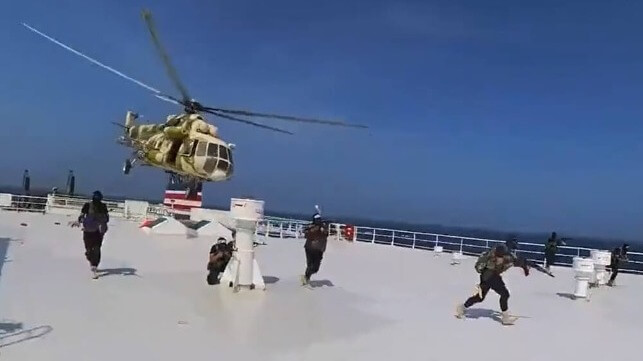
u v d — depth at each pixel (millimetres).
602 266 18172
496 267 10359
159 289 11469
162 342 7570
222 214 27750
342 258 21312
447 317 10688
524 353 8305
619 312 12828
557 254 23703
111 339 7527
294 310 10336
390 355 7680
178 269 14562
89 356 6707
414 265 20281
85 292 10625
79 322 8336
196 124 25484
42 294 10164
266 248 23109
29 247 17109
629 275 22297
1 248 16484
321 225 13258
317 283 14055
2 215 32156
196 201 29328
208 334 8164
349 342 8266
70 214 35312
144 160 28578
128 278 12578
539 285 17109
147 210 34594
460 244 26438
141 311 9375
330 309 10680
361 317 10148
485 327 9992
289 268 16812
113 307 9516
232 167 25734
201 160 24875
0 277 11633
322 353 7562
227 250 12438
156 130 27891
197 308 9930
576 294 14672
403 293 13305
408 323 9906
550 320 11164
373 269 18172
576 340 9461
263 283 12398
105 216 12406
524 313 11766
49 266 13570
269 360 7109
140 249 18859
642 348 9156
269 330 8680
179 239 23734
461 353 8047
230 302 10648
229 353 7273
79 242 19297
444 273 18219
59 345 7055
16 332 7578
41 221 28312
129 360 6688
